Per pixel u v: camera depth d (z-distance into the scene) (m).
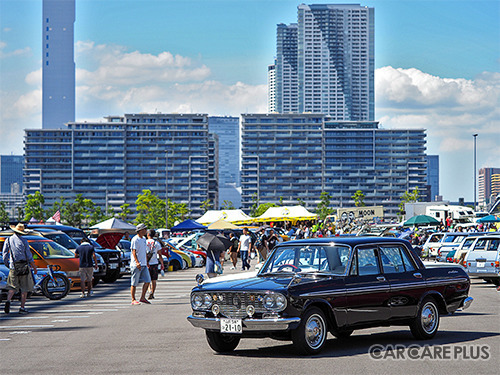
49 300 20.28
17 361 9.83
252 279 9.95
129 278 30.17
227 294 9.52
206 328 9.63
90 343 11.45
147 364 9.23
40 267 22.14
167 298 20.30
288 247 10.59
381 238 10.77
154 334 12.37
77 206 156.12
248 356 9.66
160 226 140.12
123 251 29.83
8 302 16.62
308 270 10.14
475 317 14.20
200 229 54.78
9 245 16.67
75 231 27.62
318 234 45.41
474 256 23.23
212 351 10.23
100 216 159.25
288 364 8.92
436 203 81.19
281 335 9.65
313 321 9.51
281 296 9.12
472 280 26.62
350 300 9.84
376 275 10.31
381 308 10.24
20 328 13.85
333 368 8.60
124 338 11.93
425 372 8.36
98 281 25.45
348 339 11.16
